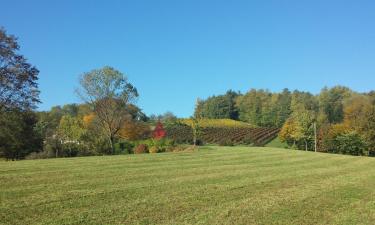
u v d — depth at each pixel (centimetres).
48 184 1576
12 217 1056
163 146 4756
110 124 6512
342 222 1119
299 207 1272
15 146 5409
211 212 1169
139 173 1955
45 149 5216
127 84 6638
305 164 2609
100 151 5225
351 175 2091
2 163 2375
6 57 4716
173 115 12156
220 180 1772
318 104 12925
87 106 6762
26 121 5822
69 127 6194
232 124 13512
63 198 1304
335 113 12244
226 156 3009
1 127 4994
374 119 7388
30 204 1207
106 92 6525
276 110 13950
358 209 1280
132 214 1121
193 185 1616
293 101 13225
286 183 1744
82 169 2067
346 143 7412
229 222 1072
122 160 2609
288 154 3306
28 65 4906
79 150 5231
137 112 7012
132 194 1397
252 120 15025
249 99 15500
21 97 4866
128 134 6844
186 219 1085
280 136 8856
